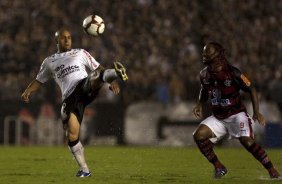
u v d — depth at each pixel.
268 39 72.81
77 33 75.56
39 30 76.88
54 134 65.81
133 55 73.06
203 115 61.19
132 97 66.88
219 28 75.06
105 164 35.94
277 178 25.91
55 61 28.12
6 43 75.00
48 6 79.62
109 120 64.19
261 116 25.66
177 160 38.91
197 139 26.42
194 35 75.31
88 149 52.69
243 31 74.56
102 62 72.31
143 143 63.50
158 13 77.94
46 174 29.58
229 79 25.75
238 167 33.91
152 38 75.25
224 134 26.48
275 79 64.56
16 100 67.00
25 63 73.31
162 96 65.12
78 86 27.38
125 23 77.31
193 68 69.31
